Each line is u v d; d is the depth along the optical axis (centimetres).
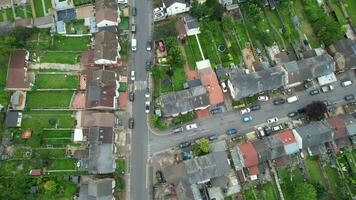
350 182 10369
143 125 10719
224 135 10738
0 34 11044
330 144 10575
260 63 11112
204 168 9794
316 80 11250
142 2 11794
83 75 11044
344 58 10862
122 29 11494
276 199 10269
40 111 10706
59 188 10056
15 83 10588
